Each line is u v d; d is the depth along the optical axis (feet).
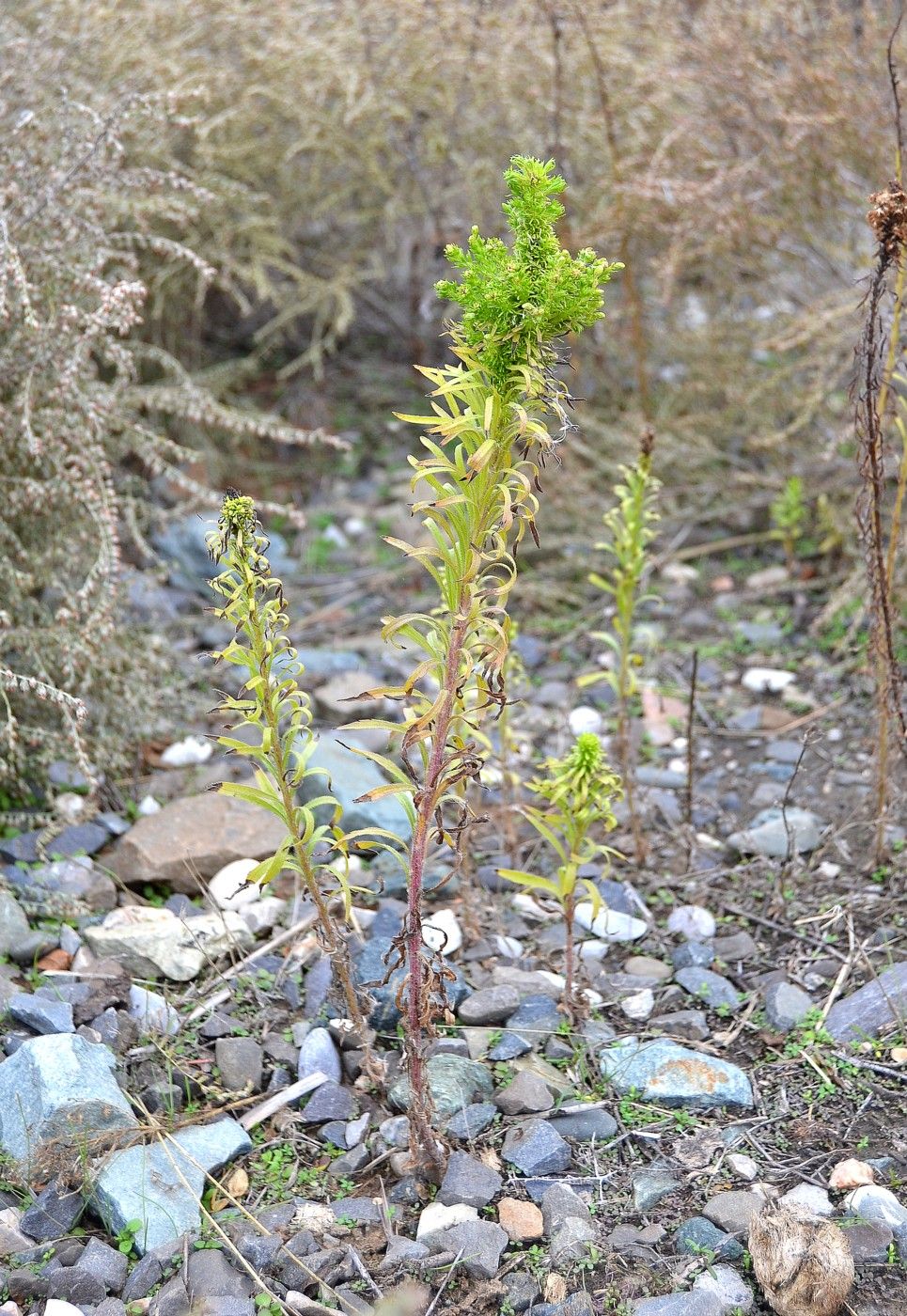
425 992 6.61
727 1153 7.27
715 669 12.93
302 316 18.67
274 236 16.11
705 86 14.87
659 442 14.78
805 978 8.71
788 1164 7.18
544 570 14.57
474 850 10.19
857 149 13.73
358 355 18.94
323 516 15.87
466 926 9.05
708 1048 8.11
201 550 14.33
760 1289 6.38
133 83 13.96
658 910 9.57
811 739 9.90
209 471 15.53
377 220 17.76
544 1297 6.40
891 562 9.42
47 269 10.84
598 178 15.70
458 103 16.35
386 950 8.69
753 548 14.98
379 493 16.33
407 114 16.01
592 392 16.65
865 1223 6.64
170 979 8.68
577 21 14.55
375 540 15.49
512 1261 6.61
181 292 16.17
